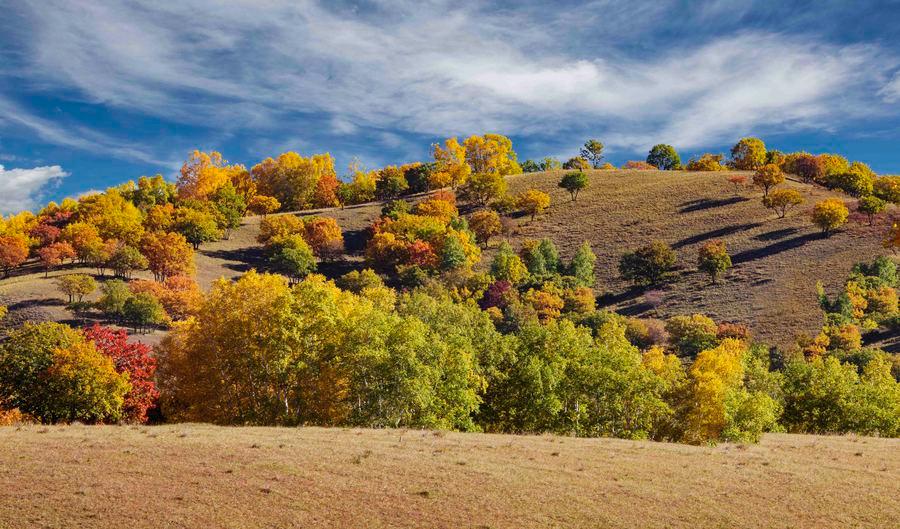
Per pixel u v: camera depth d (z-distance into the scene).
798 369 64.75
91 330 54.97
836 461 28.80
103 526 17.83
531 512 20.38
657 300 119.62
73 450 25.48
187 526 18.06
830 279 114.69
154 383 57.22
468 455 26.92
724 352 62.56
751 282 119.44
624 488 23.16
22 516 18.31
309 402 46.81
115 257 129.00
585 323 107.12
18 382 48.66
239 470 23.12
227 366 49.25
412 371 44.28
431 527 18.81
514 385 52.44
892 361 85.19
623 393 48.50
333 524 18.70
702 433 52.34
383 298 90.75
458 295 120.69
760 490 23.59
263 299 49.34
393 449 27.39
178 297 109.56
